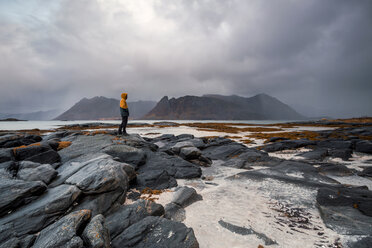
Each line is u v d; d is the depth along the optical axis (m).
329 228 5.64
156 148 15.85
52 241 3.79
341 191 7.85
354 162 15.26
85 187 6.23
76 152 11.23
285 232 5.50
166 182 9.77
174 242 4.54
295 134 35.53
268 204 7.45
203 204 7.46
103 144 12.69
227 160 16.48
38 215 5.18
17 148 9.67
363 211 6.17
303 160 15.71
